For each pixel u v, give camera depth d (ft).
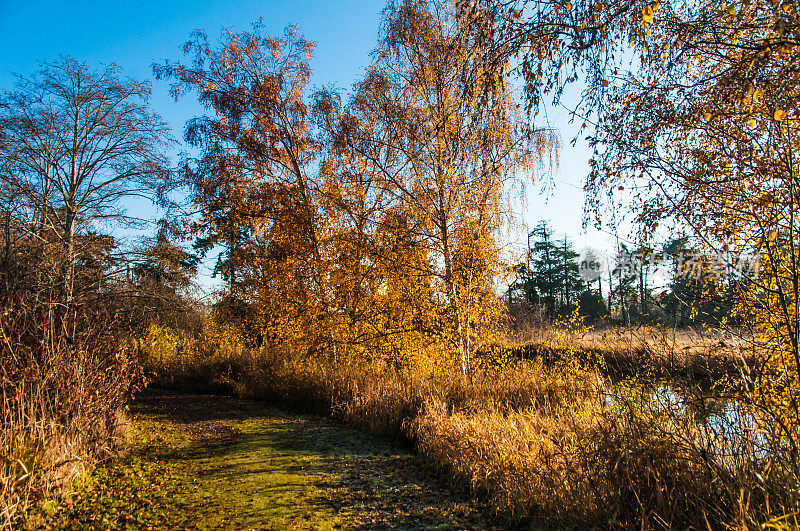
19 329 20.22
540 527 14.64
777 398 12.69
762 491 10.69
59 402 20.59
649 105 15.44
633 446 13.10
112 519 16.37
